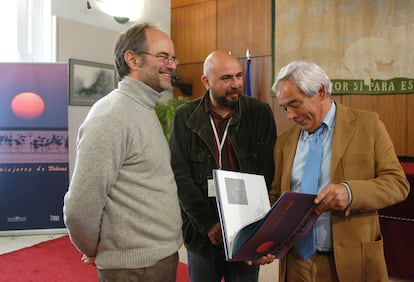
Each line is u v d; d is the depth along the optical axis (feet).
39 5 13.70
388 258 8.89
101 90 14.06
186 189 5.03
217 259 5.24
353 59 13.21
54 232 12.41
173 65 4.09
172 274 4.05
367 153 3.88
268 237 3.42
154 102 4.09
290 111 3.94
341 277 3.86
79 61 13.33
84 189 3.41
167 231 3.90
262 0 14.98
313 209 3.51
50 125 12.29
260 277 9.20
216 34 16.37
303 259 4.12
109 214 3.67
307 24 13.89
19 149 12.14
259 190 4.17
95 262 3.84
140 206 3.72
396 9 12.44
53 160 12.34
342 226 3.88
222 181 3.79
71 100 13.16
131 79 3.92
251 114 5.29
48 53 13.69
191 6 17.02
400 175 3.86
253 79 15.40
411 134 12.51
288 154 4.37
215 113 5.28
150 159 3.79
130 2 15.53
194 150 5.21
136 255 3.71
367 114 4.09
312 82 3.76
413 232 8.49
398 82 12.59
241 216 3.73
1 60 13.48
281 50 14.42
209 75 5.11
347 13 13.21
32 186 12.25
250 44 15.43
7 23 13.51
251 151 5.21
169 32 17.63
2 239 11.85
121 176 3.68
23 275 9.12
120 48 4.01
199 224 4.95
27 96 12.11
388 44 12.64
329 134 4.09
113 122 3.54
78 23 13.35
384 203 3.74
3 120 12.03
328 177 3.98
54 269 9.50
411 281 8.64
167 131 13.44
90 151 3.43
